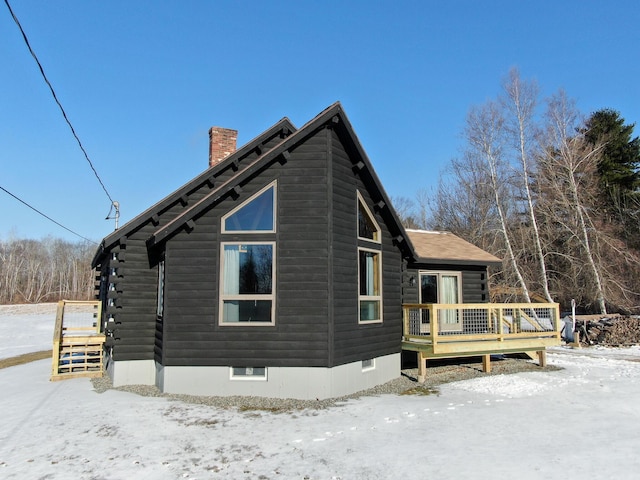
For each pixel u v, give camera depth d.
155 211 11.63
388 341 12.35
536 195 33.00
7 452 6.71
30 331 34.06
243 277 10.40
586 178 32.72
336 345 10.25
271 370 10.12
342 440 7.13
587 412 8.86
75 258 87.38
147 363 11.58
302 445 6.90
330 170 10.61
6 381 12.95
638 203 35.72
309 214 10.49
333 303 10.27
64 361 15.64
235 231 10.50
